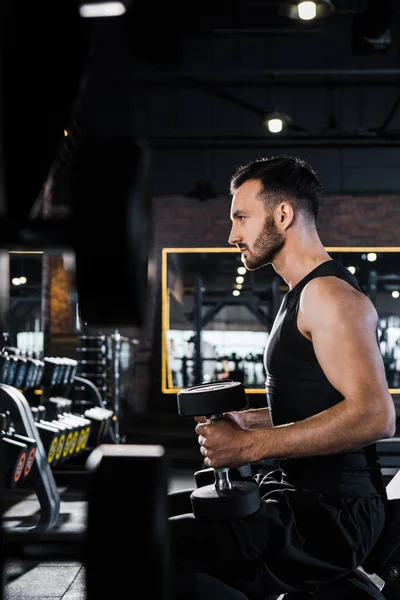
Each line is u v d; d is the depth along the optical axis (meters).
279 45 8.77
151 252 0.68
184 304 9.30
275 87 8.93
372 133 8.81
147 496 0.76
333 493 1.21
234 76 8.82
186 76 7.97
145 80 8.79
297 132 8.87
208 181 8.97
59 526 3.64
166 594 0.75
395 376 9.20
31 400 6.07
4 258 0.78
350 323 1.17
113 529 0.76
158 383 9.11
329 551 1.18
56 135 0.67
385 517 1.29
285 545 1.16
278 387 1.30
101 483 0.77
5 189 0.66
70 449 5.08
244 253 1.36
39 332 7.85
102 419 6.39
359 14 7.19
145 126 8.91
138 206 0.65
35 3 0.63
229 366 9.67
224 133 8.93
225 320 9.73
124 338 7.96
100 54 7.70
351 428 1.13
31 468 3.64
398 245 9.09
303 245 1.32
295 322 1.26
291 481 1.27
